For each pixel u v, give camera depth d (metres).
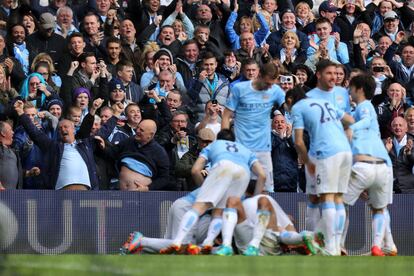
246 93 36.41
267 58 52.09
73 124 40.19
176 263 24.77
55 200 38.09
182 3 57.00
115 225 38.78
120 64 47.06
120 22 52.31
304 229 40.22
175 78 48.78
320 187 33.88
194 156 40.84
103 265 21.22
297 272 22.05
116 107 44.53
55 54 49.84
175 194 39.53
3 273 19.55
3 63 46.03
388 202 35.81
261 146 36.62
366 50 57.22
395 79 53.41
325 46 53.69
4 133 39.03
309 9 59.03
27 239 37.69
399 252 41.94
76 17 54.19
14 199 37.59
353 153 35.31
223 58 49.34
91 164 40.31
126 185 40.38
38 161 40.44
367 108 35.25
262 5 57.97
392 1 62.25
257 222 33.25
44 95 44.97
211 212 35.06
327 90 35.56
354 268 23.81
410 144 44.34
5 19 52.44
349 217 41.22
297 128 34.19
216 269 22.52
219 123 44.78
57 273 20.56
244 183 34.03
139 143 40.66
